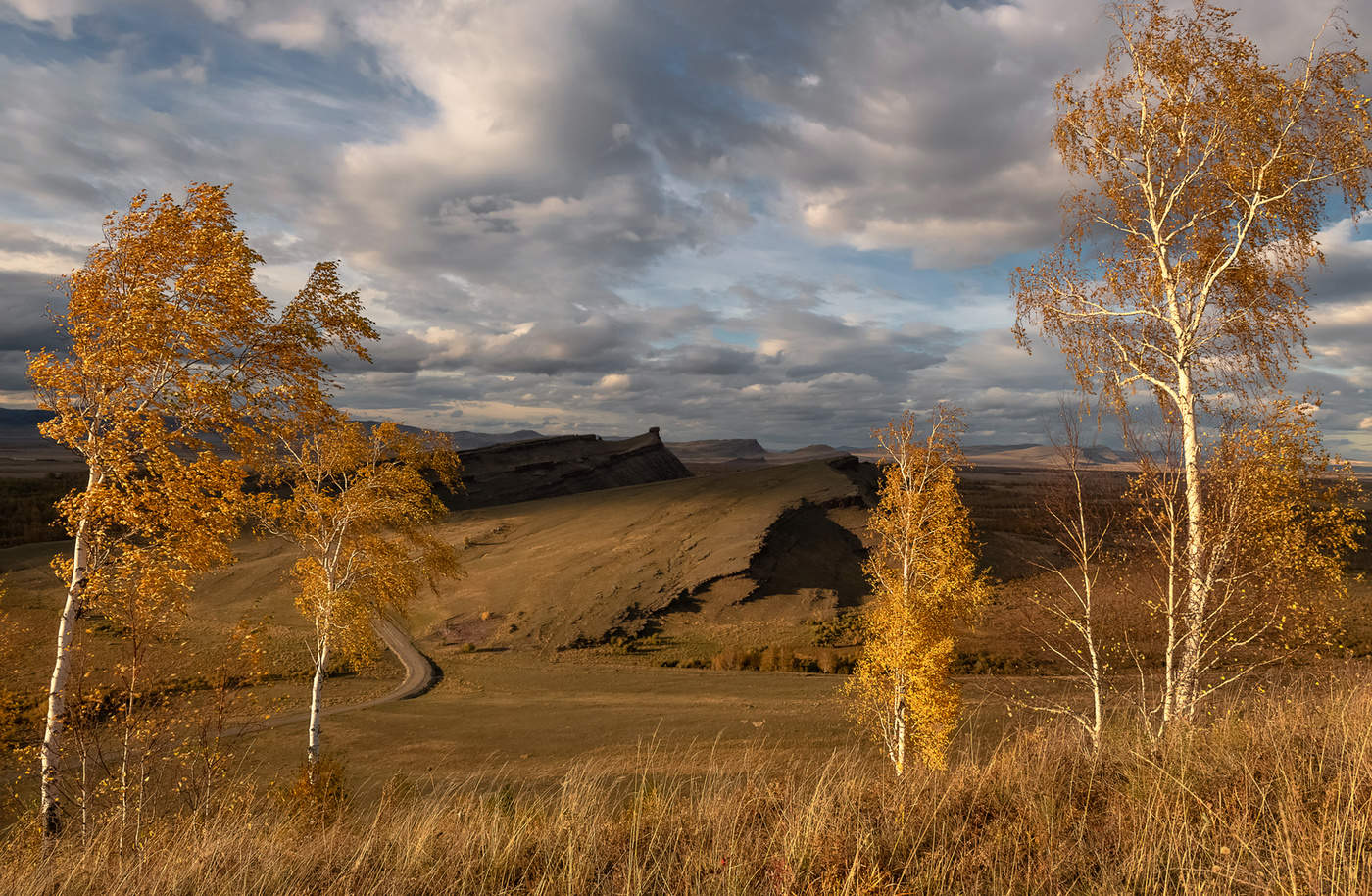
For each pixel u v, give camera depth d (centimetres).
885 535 2333
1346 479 1404
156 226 1598
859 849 520
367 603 2633
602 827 620
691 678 4481
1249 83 1727
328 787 1427
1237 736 759
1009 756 742
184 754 1373
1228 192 1758
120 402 1530
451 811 702
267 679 4378
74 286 1546
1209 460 1510
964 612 2208
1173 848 493
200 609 6062
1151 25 1802
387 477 2666
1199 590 1456
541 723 3403
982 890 481
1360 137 1584
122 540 1477
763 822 623
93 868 638
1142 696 1559
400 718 3603
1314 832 480
